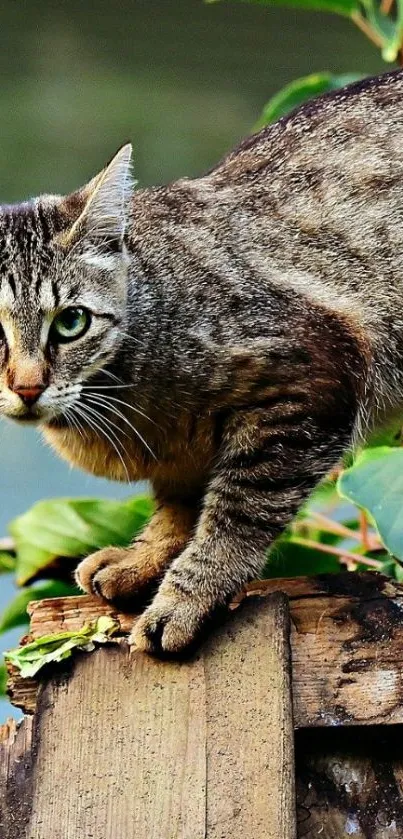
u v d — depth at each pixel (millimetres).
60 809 1375
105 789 1376
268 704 1384
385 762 1396
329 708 1389
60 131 2865
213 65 3002
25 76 2902
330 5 1755
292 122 1631
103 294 1518
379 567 1564
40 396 1495
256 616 1401
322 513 1689
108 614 1477
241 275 1537
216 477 1506
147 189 1602
